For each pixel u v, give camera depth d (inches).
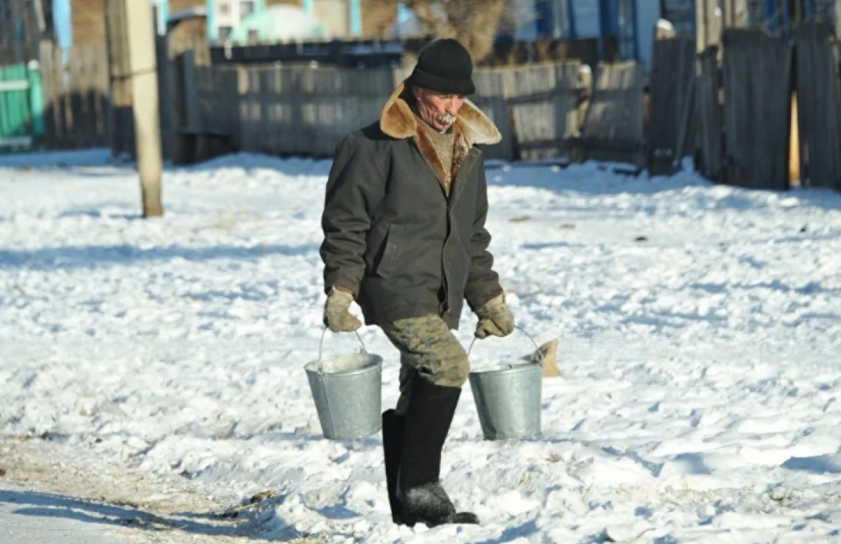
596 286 1250.0
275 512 604.1
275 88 2997.0
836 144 1824.6
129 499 673.0
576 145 2444.6
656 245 1487.5
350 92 2849.4
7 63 4707.2
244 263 1528.1
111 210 2119.8
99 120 3816.4
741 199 1847.9
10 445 807.7
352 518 589.0
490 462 657.0
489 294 538.0
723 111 2015.3
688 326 1043.9
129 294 1353.3
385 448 545.3
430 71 497.4
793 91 1910.7
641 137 2260.1
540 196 2102.6
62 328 1178.0
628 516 539.2
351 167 506.3
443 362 506.3
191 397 892.6
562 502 574.9
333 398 519.2
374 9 3636.8
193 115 3203.7
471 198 515.8
